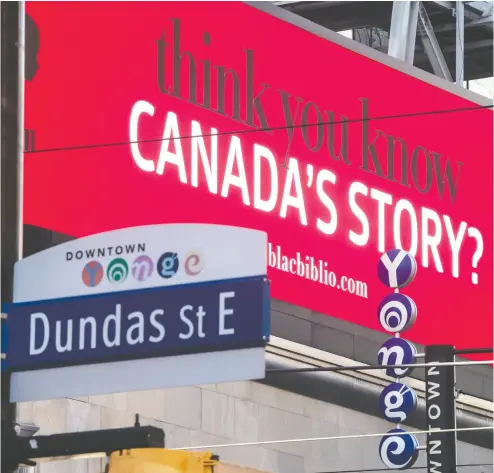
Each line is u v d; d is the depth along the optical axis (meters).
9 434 11.31
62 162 23.58
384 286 30.34
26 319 11.60
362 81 30.73
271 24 28.69
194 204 26.09
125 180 24.67
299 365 27.48
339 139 29.94
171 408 24.56
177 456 10.77
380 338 30.05
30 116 23.20
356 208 30.03
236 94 27.56
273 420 26.73
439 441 25.59
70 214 23.55
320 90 29.64
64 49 23.97
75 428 22.59
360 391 28.95
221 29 27.45
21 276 11.75
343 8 35.16
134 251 11.38
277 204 28.06
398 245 30.97
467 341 32.25
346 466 28.17
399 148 31.45
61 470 21.34
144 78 25.44
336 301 29.08
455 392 25.86
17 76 12.81
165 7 26.17
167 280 11.19
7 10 12.89
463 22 35.09
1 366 11.53
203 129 26.61
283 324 27.61
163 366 11.05
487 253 33.28
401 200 31.23
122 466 10.80
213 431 25.33
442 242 32.16
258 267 10.90
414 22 33.00
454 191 32.75
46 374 11.42
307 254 28.59
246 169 27.48
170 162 25.69
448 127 32.84
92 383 11.27
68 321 11.46
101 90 24.50
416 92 32.09
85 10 24.47
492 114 34.06
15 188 12.50
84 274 11.53
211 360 10.88
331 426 28.03
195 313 10.98
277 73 28.66
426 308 31.39
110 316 11.31
